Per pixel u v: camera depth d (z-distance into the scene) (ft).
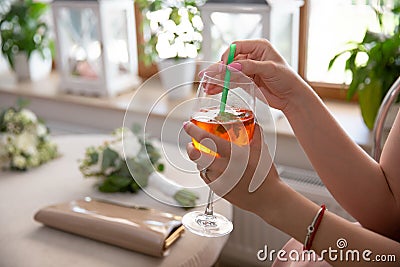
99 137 5.83
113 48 7.13
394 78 5.03
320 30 6.43
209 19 5.90
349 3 6.14
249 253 5.92
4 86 8.01
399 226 2.83
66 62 7.38
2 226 3.90
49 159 5.16
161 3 6.35
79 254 3.53
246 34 5.85
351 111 6.13
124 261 3.44
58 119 7.70
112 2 6.87
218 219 2.58
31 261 3.47
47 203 4.25
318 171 2.89
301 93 2.69
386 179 2.80
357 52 5.21
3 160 5.05
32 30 7.72
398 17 5.40
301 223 2.40
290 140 5.79
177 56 6.29
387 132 4.85
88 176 4.54
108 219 3.69
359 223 3.00
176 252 3.53
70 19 7.13
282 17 5.62
